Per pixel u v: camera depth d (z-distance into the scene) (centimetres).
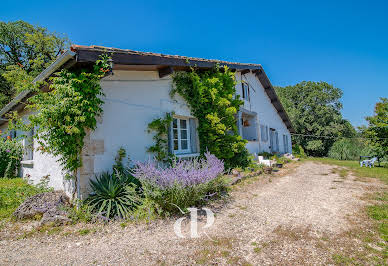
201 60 779
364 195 575
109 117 536
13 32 2041
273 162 1209
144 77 631
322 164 1446
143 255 292
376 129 1259
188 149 768
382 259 273
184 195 439
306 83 2892
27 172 789
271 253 291
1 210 467
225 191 615
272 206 500
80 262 278
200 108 791
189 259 278
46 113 423
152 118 630
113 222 409
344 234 347
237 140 874
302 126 2650
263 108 1531
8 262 281
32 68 1936
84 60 429
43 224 392
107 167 516
